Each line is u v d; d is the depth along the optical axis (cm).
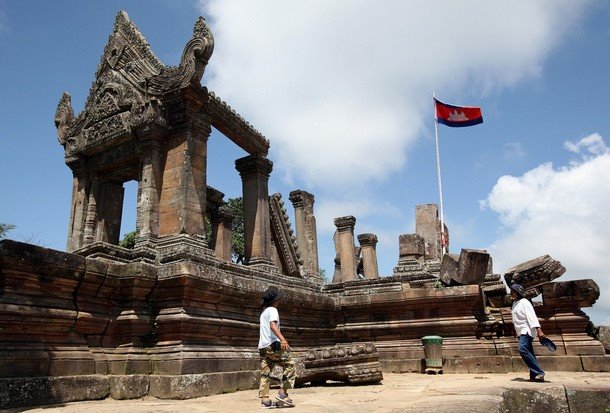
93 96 1373
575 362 1236
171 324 942
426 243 2569
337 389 936
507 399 763
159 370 914
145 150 1212
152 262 1102
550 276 1362
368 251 2617
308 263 2209
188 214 1152
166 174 1198
